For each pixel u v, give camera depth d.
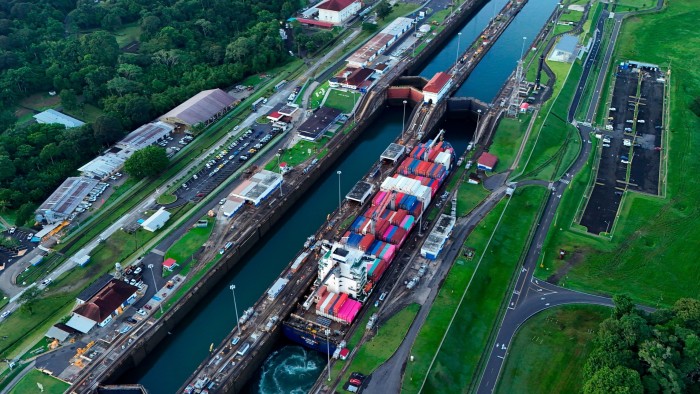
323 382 193.38
